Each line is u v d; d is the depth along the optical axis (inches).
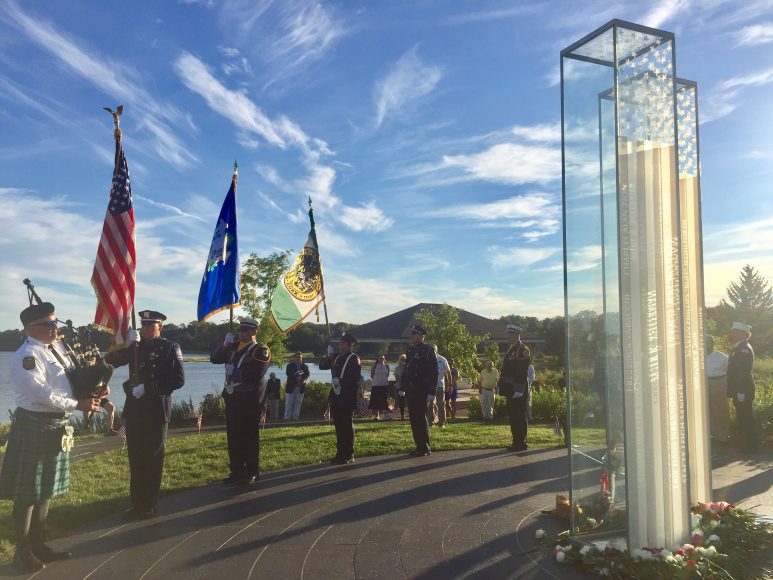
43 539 181.9
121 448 392.2
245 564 176.4
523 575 162.2
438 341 973.2
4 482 174.7
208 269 343.6
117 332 245.4
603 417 170.6
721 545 166.4
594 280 171.9
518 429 363.6
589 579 158.9
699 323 192.5
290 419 707.4
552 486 263.7
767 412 382.0
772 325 1969.7
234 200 344.8
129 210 260.8
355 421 616.4
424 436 349.7
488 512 223.5
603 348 169.9
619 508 167.2
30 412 178.1
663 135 170.2
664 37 171.2
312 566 173.3
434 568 169.5
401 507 232.4
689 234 193.0
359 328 1266.0
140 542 197.8
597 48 170.2
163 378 229.3
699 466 192.5
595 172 170.4
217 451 361.1
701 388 192.9
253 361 285.0
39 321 184.1
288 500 246.2
